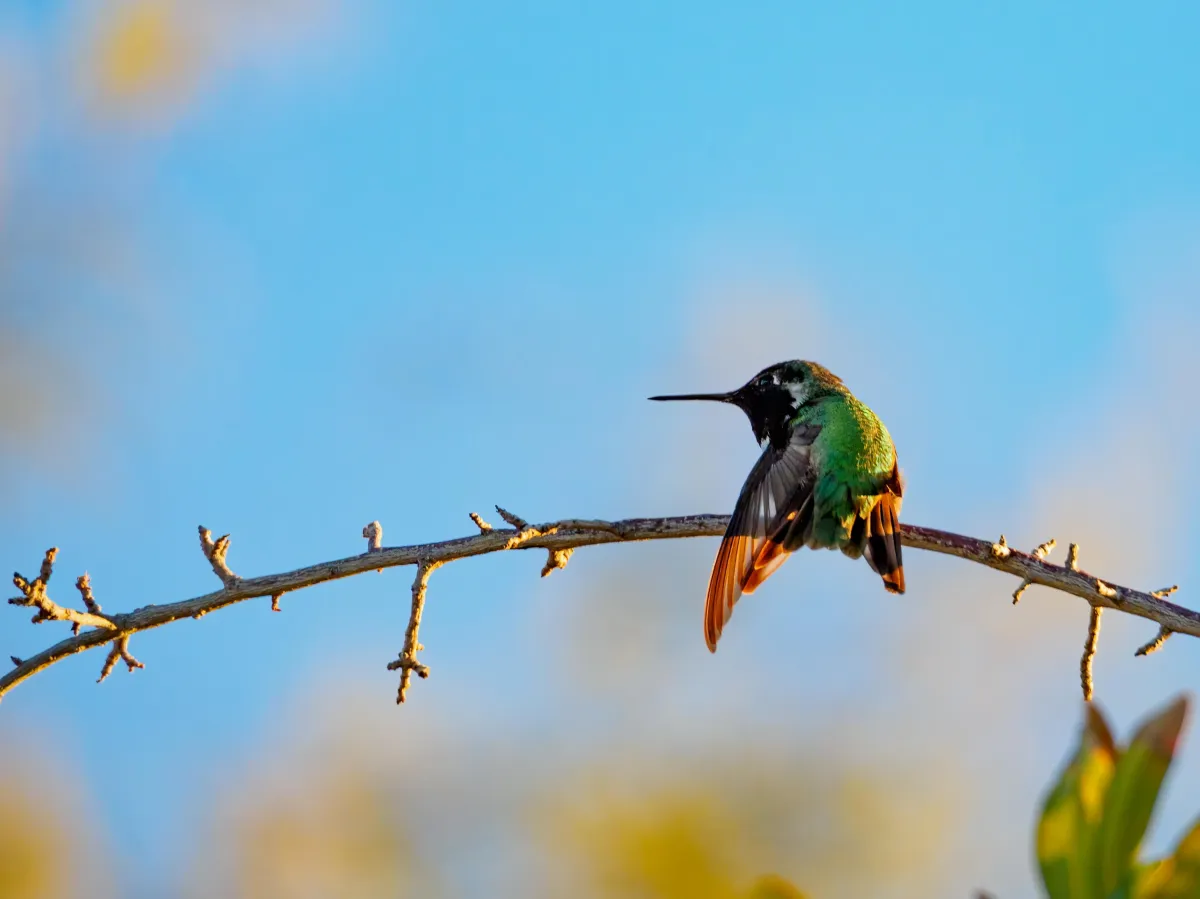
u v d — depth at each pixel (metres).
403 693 10.51
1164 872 3.03
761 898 3.47
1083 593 10.82
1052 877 3.11
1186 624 10.47
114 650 10.63
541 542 11.09
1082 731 3.20
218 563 10.79
